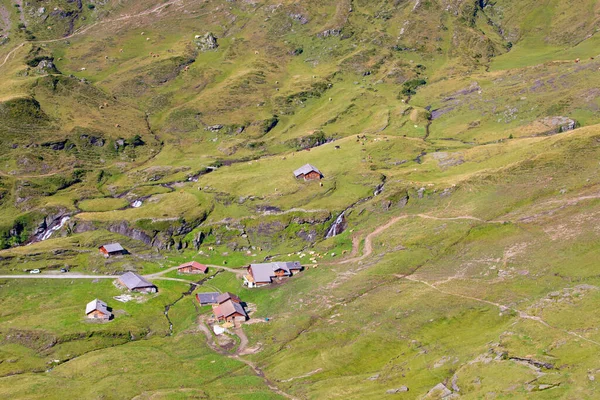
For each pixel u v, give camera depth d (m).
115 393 165.75
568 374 130.38
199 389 166.00
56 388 170.12
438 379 149.88
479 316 177.25
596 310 155.25
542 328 153.25
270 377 172.88
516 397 128.12
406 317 185.25
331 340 184.62
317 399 154.12
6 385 172.25
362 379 161.62
